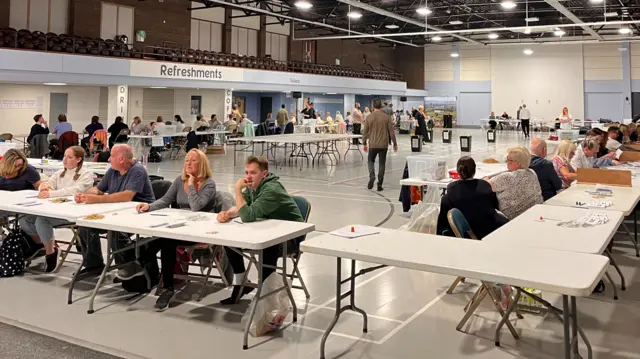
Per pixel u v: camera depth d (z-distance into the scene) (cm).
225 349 322
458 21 2569
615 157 738
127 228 361
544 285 229
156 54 1762
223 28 2372
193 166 434
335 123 2281
